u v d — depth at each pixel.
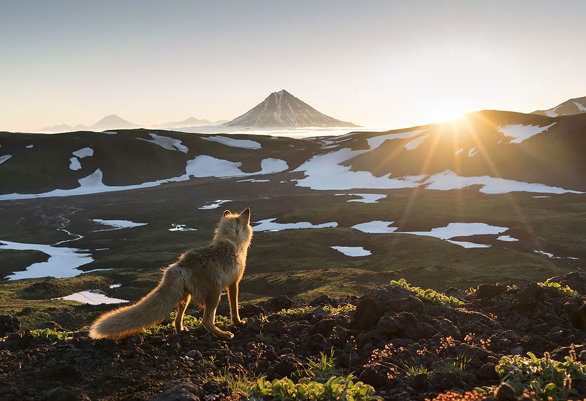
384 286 11.99
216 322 10.27
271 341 8.99
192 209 178.12
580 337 8.45
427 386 6.55
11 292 73.25
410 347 8.08
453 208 150.62
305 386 5.95
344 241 114.31
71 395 6.16
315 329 9.34
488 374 6.80
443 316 10.11
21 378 7.07
